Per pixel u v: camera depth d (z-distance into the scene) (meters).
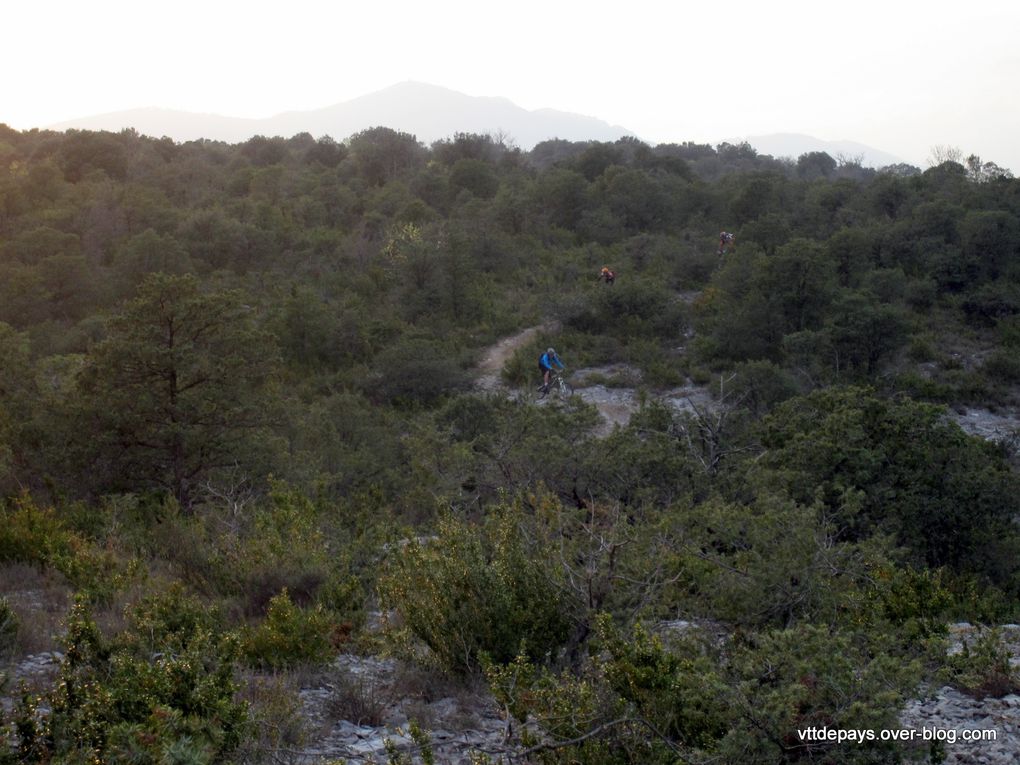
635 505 11.90
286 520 10.24
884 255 38.50
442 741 4.52
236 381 14.10
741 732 3.93
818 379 27.59
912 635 6.00
